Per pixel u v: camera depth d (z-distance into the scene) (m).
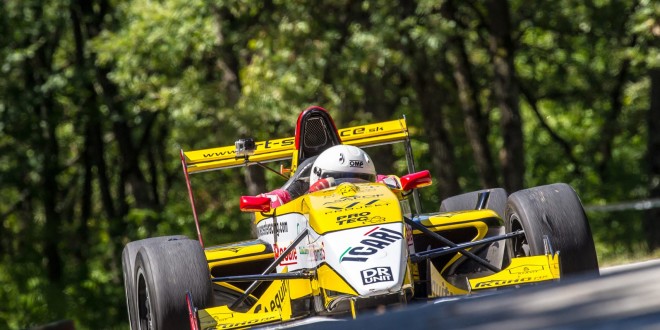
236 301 17.33
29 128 87.56
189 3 65.88
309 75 58.66
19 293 78.50
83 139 105.62
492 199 21.48
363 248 14.49
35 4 84.62
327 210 15.55
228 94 65.50
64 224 92.94
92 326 82.19
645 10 52.56
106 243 91.50
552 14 74.69
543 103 106.50
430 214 19.89
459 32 72.44
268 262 19.44
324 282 14.89
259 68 60.16
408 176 17.66
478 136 77.38
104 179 100.19
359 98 61.78
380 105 62.66
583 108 94.00
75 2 87.25
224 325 14.98
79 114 91.38
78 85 84.44
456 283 18.62
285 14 59.91
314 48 58.75
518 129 65.88
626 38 73.19
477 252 18.81
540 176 109.56
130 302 18.53
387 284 13.88
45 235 89.44
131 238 89.31
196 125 67.88
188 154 22.52
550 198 16.02
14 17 84.75
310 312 16.53
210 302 15.62
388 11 58.06
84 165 102.56
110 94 88.31
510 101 65.81
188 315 15.48
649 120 66.75
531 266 15.14
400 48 58.88
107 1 90.94
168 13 66.44
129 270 18.59
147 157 108.06
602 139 97.44
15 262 82.94
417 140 87.94
